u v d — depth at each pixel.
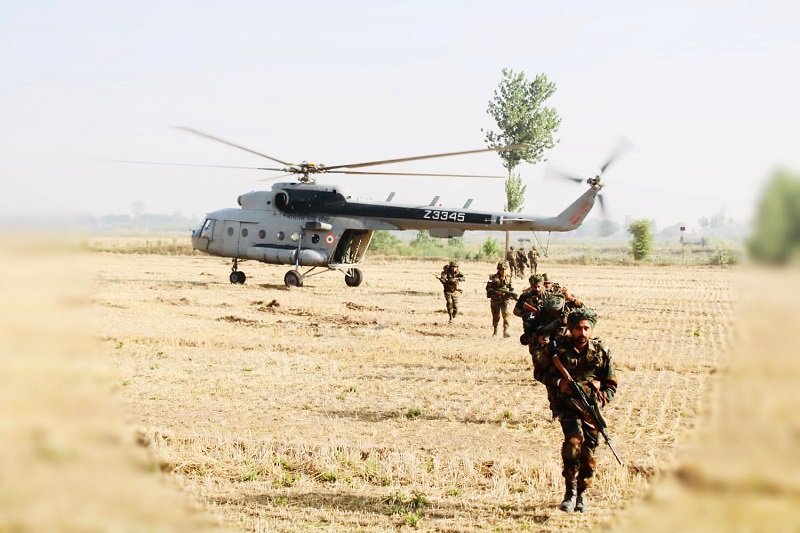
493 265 62.84
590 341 7.18
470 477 8.14
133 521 2.08
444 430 10.30
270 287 34.78
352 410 11.51
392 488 7.76
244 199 34.25
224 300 28.34
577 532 6.31
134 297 27.34
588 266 66.31
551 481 7.96
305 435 9.77
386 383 13.80
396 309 27.45
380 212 32.59
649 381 14.26
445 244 97.12
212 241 34.50
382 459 8.69
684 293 38.16
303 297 30.67
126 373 13.79
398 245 87.31
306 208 33.25
